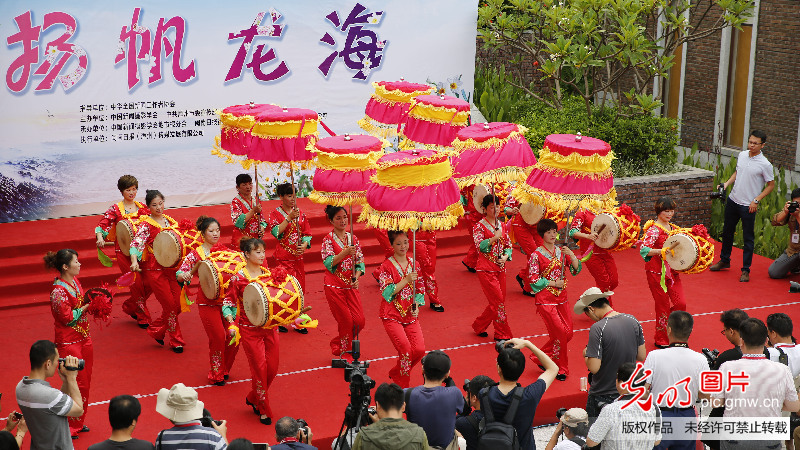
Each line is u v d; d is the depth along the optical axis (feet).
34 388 26.50
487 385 26.32
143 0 51.11
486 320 40.57
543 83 68.44
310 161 37.76
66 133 50.96
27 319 42.60
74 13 49.88
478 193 47.09
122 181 40.14
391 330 34.83
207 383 36.65
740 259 52.34
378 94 49.37
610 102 69.72
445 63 59.67
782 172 56.59
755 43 60.80
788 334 28.81
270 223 41.32
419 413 25.39
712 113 64.59
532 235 46.19
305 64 55.72
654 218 55.47
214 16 52.80
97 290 32.45
